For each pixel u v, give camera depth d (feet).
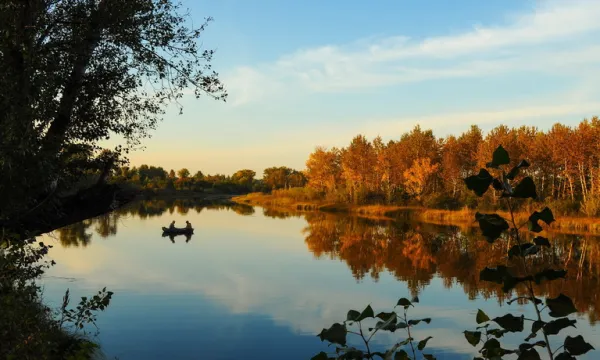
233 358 31.24
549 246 7.02
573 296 49.65
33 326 16.05
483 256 77.97
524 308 44.70
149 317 39.91
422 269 66.64
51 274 57.36
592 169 147.64
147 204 271.28
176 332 36.22
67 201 21.34
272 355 32.19
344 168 217.97
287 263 71.20
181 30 24.22
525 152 166.91
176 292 49.98
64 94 20.52
